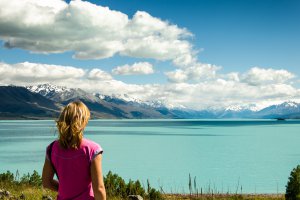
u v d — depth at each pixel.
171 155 108.19
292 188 24.67
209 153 113.81
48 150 4.19
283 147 132.00
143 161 93.00
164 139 174.50
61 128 4.00
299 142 155.38
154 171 75.44
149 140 167.38
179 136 197.88
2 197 15.10
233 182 63.19
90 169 4.04
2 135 189.75
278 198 37.28
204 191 52.94
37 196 16.16
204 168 81.44
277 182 62.94
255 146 136.38
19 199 15.13
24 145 129.75
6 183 23.97
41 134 198.25
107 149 125.50
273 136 198.12
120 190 22.55
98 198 4.02
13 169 71.88
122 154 110.31
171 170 77.50
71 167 4.01
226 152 116.38
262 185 59.91
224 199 33.50
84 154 4.02
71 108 4.08
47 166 4.24
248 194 47.97
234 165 86.50
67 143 4.00
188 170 77.94
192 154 111.12
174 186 57.56
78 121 4.03
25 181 25.52
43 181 4.29
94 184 4.01
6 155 99.25
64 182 4.05
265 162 92.06
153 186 56.94
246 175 71.56
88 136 192.00
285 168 81.19
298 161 93.75
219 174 72.88
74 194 4.05
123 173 71.88
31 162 84.19
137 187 23.31
